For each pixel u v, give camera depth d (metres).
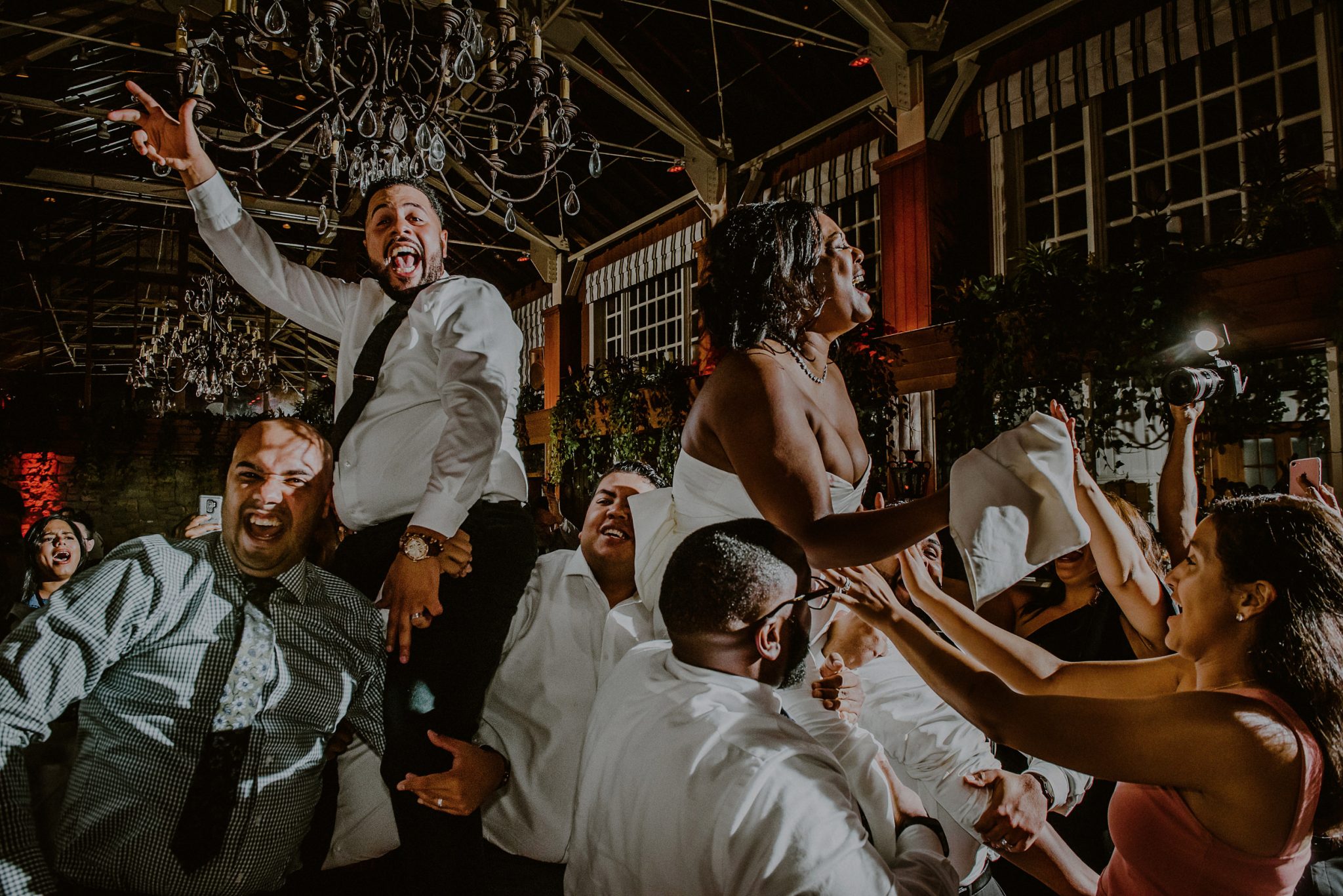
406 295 1.72
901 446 6.98
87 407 11.29
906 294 7.80
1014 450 1.13
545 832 1.68
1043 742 1.25
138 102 1.71
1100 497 1.80
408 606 1.42
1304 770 1.14
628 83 10.19
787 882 1.08
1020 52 7.32
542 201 12.52
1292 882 1.19
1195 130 6.29
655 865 1.19
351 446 1.67
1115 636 2.38
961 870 1.78
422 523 1.43
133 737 1.37
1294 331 4.42
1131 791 1.36
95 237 14.42
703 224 10.42
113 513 10.93
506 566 1.60
